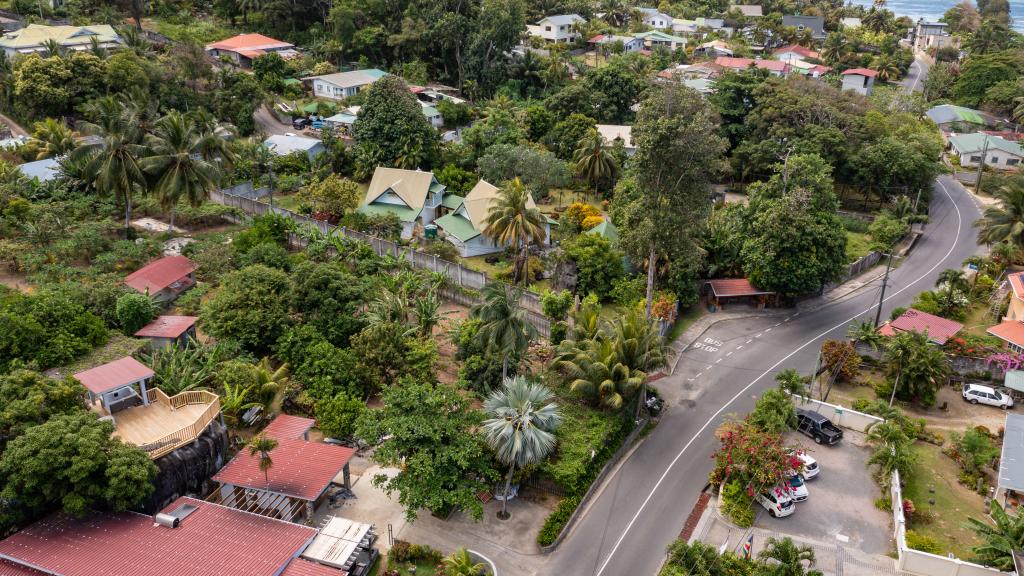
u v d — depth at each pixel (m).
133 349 49.59
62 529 35.31
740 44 183.62
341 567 34.50
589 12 199.88
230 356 51.22
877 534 42.12
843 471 48.12
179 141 71.44
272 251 66.12
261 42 139.38
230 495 41.22
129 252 66.31
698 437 52.41
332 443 46.84
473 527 41.69
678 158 58.44
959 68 162.62
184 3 157.12
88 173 69.81
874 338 61.09
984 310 71.81
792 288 70.94
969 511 44.19
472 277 69.25
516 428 41.09
